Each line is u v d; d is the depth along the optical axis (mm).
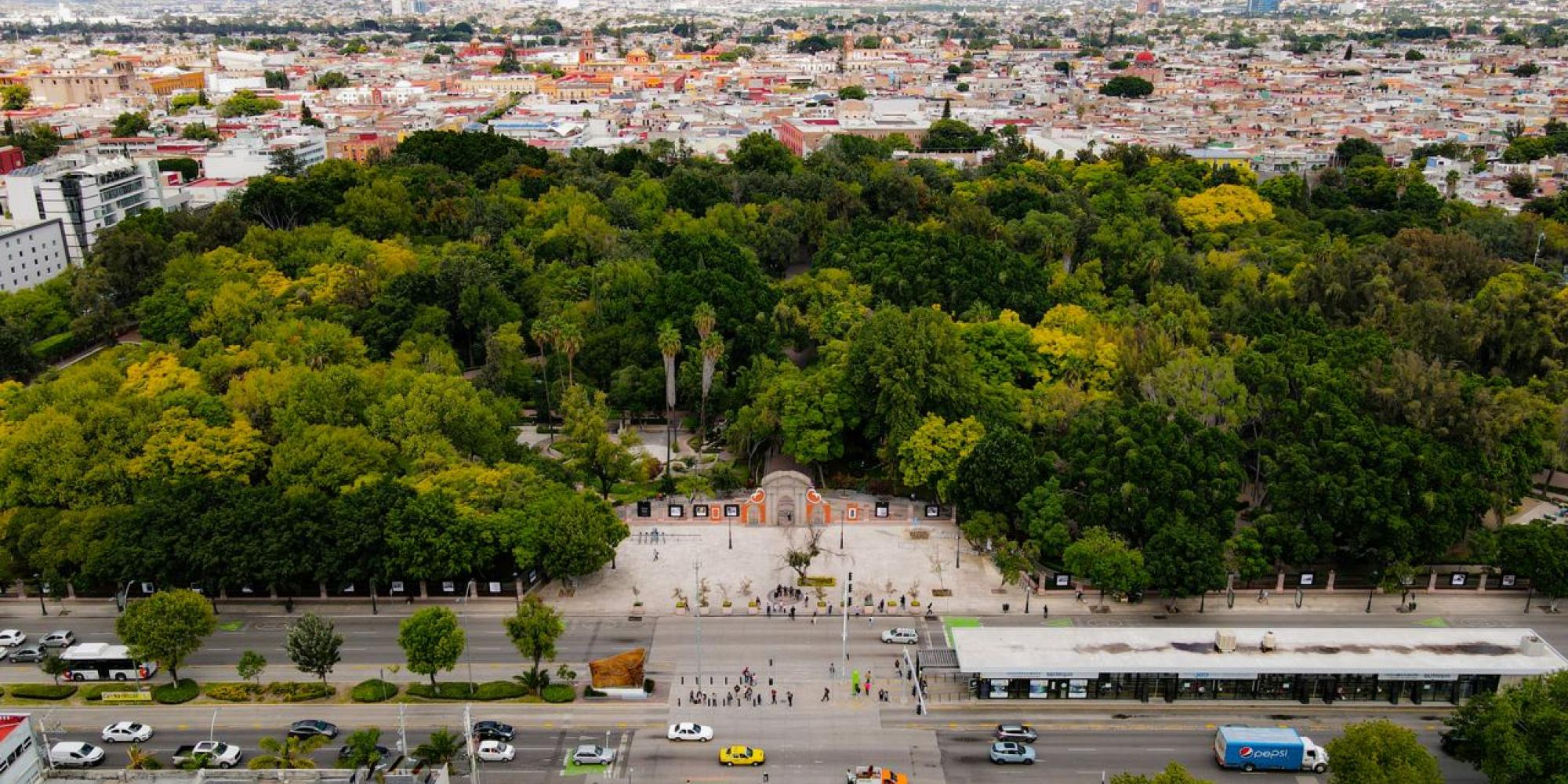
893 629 194750
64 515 199875
